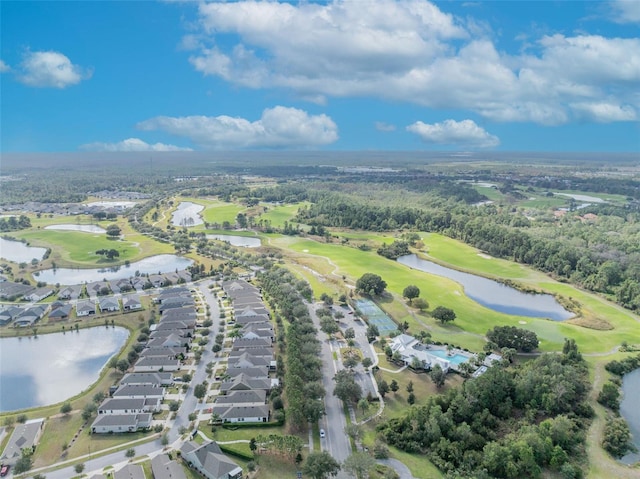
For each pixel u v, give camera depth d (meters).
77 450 149.38
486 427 159.50
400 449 151.00
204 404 175.12
